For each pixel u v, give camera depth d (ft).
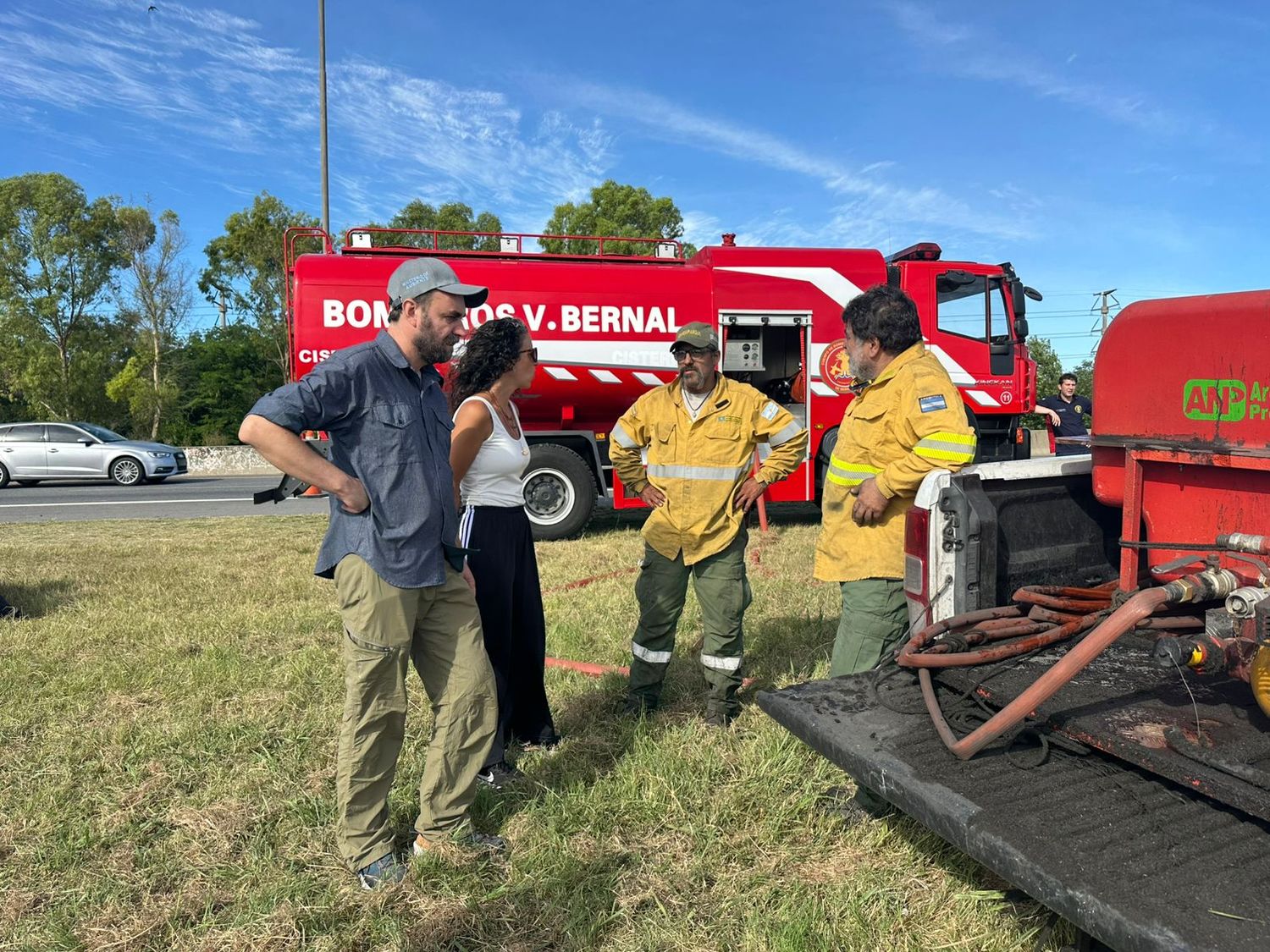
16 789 9.96
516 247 28.91
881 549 9.11
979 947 6.98
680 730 11.28
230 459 81.00
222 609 18.54
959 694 7.63
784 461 11.50
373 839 8.09
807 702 7.66
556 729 11.69
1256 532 7.04
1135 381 7.93
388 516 7.47
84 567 23.85
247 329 125.59
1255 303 6.85
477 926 7.44
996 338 30.12
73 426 56.54
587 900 7.72
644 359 27.86
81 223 112.27
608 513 36.42
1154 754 5.74
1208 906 4.70
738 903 7.67
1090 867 5.10
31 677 13.83
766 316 28.17
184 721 11.84
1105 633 5.87
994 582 8.32
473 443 9.52
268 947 7.14
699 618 17.17
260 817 9.22
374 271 26.50
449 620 8.28
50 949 7.06
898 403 8.85
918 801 6.08
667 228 108.58
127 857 8.52
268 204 114.62
